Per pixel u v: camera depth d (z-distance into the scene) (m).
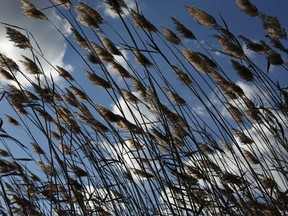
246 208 2.37
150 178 2.53
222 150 2.58
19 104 2.45
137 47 2.35
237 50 2.61
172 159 2.33
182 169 2.29
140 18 2.45
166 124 2.36
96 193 2.72
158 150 2.49
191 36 2.82
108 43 2.78
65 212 2.43
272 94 2.54
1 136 2.27
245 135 2.77
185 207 2.23
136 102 2.77
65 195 2.61
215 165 2.55
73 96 2.89
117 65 2.82
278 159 2.62
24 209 2.47
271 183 2.53
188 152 2.54
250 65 2.61
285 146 2.48
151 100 2.67
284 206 2.32
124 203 2.59
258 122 2.76
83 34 2.52
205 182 2.45
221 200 2.32
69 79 2.86
